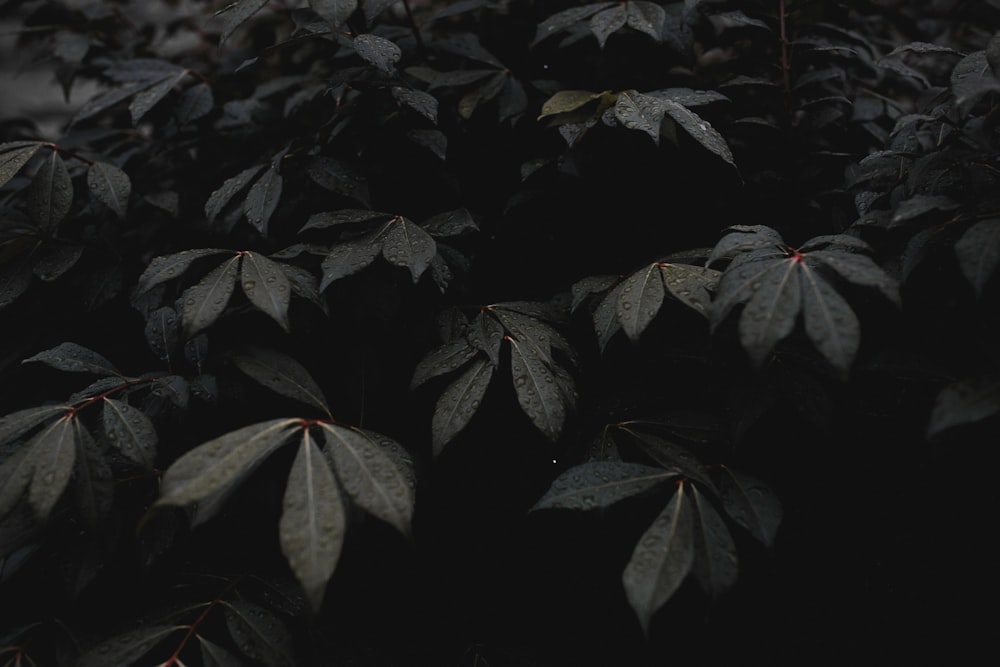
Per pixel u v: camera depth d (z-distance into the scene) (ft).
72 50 1.85
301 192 1.55
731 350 1.31
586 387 1.44
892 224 1.17
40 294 1.53
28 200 1.37
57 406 1.20
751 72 1.63
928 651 1.45
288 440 1.15
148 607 1.31
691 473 1.20
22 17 2.06
